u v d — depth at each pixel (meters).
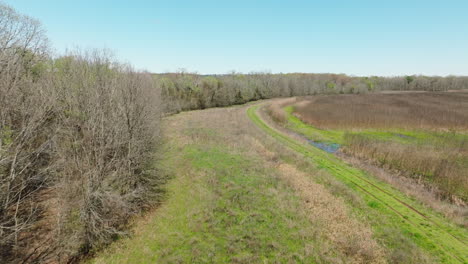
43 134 9.35
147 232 10.14
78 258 8.48
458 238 9.12
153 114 16.09
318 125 29.53
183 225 10.57
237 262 8.38
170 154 19.30
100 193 8.82
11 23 12.10
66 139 9.60
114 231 9.35
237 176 15.23
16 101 8.48
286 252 8.77
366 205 11.52
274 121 34.91
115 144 9.95
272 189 13.37
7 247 8.32
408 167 15.57
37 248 8.23
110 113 10.80
